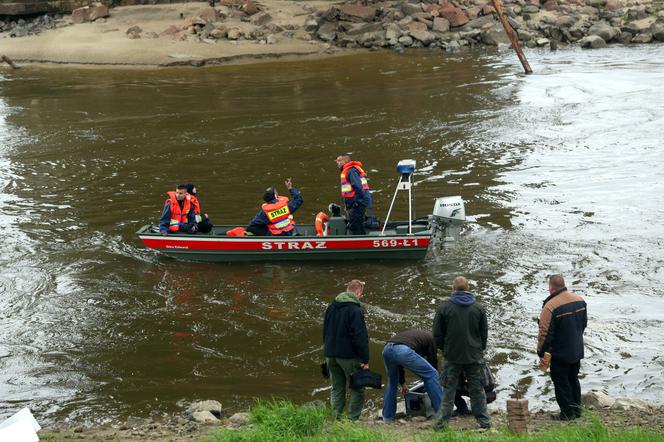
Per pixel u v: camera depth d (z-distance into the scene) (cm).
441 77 6825
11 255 3153
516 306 2539
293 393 2066
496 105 5616
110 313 2609
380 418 1794
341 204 3691
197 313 2597
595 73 6650
